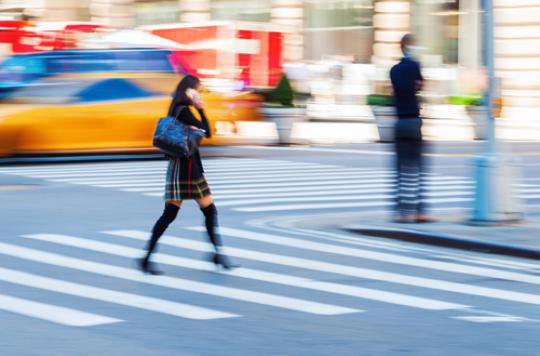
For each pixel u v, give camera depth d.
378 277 14.13
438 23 50.50
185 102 14.48
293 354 10.01
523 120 45.91
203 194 14.48
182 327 11.11
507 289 13.39
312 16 57.22
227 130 33.41
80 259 15.33
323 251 16.20
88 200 22.19
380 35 52.91
